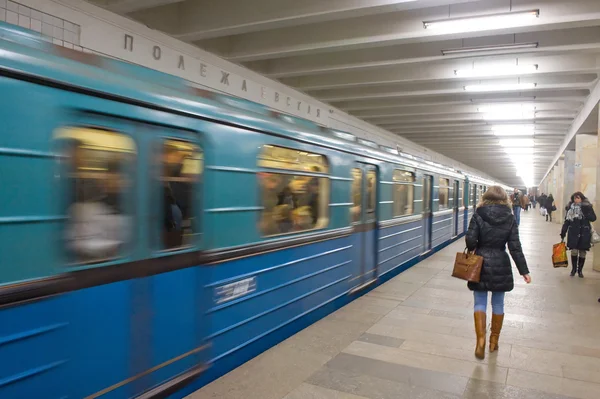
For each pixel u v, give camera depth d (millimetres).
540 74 10062
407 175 9828
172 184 3391
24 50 2461
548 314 6453
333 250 6199
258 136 4406
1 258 2293
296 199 5215
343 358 4578
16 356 2359
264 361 4426
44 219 2492
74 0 6172
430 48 8906
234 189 4059
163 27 7590
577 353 4852
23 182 2395
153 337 3221
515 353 4832
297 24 7164
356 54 9508
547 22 6828
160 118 3244
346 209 6566
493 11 7066
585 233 9156
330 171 6039
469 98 12969
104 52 6680
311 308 5625
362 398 3734
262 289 4547
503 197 4777
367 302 6879
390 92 12211
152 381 3219
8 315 2322
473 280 4574
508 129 18188
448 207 14805
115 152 2939
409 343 5074
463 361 4578
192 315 3582
